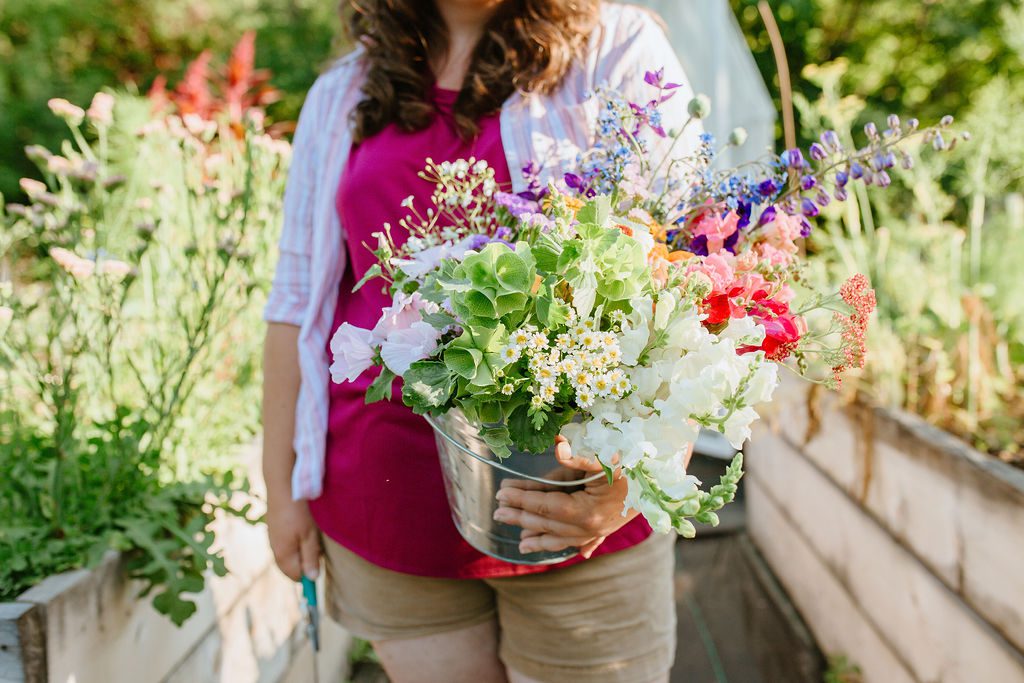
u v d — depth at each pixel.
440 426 1.02
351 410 1.32
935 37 7.42
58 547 1.41
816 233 2.49
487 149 1.24
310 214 1.40
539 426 0.88
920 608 1.85
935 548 1.78
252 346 2.32
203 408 2.15
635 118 1.12
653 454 0.84
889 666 2.02
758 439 3.03
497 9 1.27
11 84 7.06
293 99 7.47
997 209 2.88
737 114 4.46
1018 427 1.94
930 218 2.48
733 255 1.05
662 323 0.88
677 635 2.60
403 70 1.29
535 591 1.26
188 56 7.77
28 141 6.79
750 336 0.92
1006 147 2.41
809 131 2.64
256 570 1.98
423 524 1.27
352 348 0.98
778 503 2.83
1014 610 1.50
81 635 1.33
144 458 1.63
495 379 0.88
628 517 1.08
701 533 3.28
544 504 1.03
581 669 1.27
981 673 1.61
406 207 1.28
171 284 2.13
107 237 1.83
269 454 1.42
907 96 7.63
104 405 1.96
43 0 7.29
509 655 1.33
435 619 1.34
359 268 1.33
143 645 1.50
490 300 0.86
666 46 1.28
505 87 1.25
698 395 0.84
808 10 7.21
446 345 0.91
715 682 2.35
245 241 2.17
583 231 0.89
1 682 1.23
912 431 1.86
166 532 1.61
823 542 2.42
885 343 2.17
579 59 1.26
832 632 2.37
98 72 7.38
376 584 1.34
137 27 7.57
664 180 1.15
